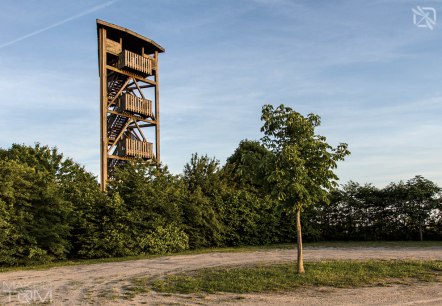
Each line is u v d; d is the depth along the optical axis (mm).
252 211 27578
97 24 31062
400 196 28094
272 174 11000
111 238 19734
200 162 28000
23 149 26500
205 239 25078
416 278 11516
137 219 20891
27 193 16891
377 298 9148
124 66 31688
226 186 28062
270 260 16625
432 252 18453
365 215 29094
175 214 23188
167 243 21703
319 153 11609
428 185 27609
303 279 11266
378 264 13711
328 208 29922
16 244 16375
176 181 25844
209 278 11805
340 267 13227
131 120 32031
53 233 17266
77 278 12688
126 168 22719
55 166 27359
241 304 8734
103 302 9086
